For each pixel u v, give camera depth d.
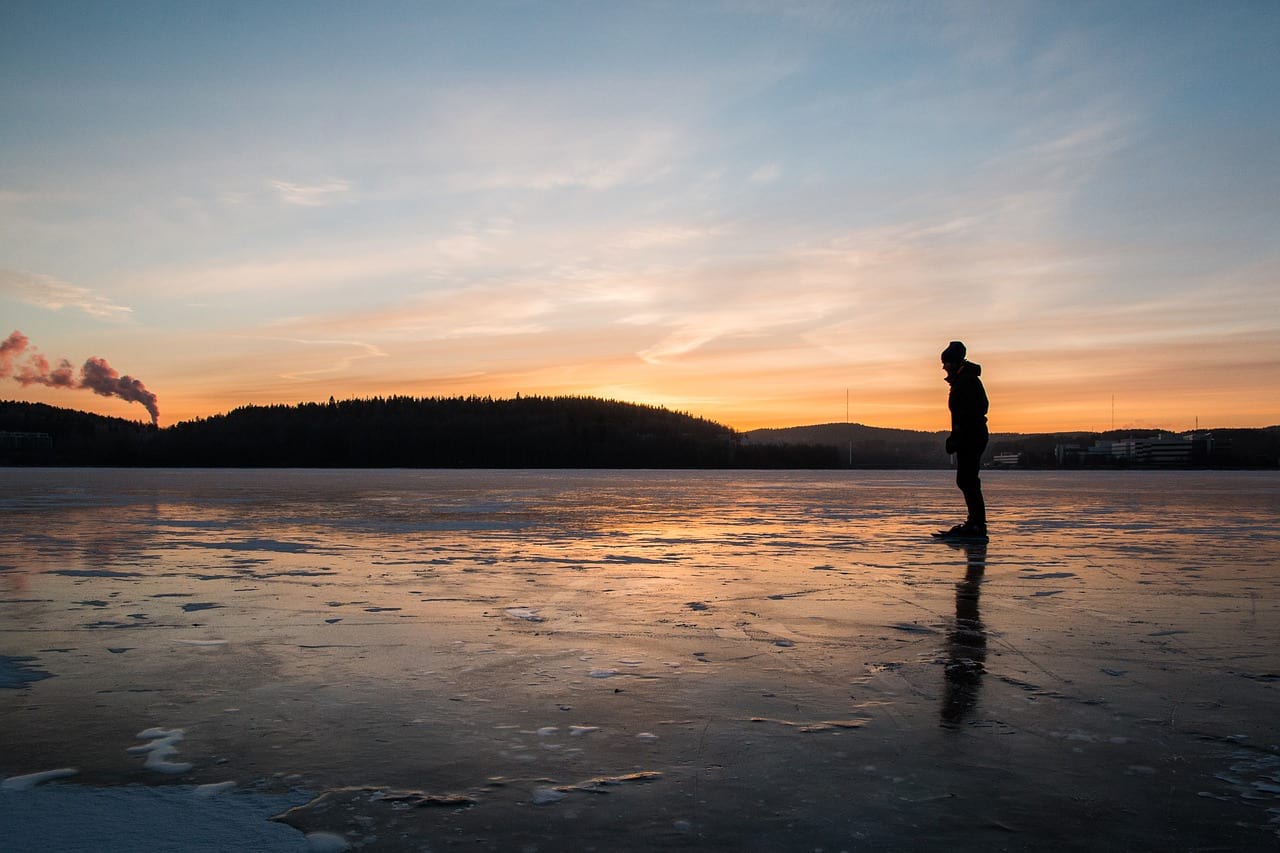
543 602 5.01
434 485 26.66
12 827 2.04
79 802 2.19
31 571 6.24
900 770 2.41
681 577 6.03
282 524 10.58
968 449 9.16
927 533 9.77
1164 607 4.89
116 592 5.32
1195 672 3.45
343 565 6.61
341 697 3.11
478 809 2.16
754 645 3.93
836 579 5.96
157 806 2.17
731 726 2.79
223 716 2.89
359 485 26.34
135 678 3.36
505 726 2.79
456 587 5.55
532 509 14.01
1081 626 4.36
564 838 2.00
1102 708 2.98
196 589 5.45
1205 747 2.59
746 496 19.73
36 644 3.93
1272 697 3.10
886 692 3.18
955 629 4.28
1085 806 2.18
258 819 2.09
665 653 3.77
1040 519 12.13
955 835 2.02
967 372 9.20
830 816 2.12
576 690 3.20
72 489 22.31
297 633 4.16
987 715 2.90
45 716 2.89
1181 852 1.93
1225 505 15.92
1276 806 2.18
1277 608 4.86
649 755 2.53
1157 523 11.34
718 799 2.22
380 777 2.36
